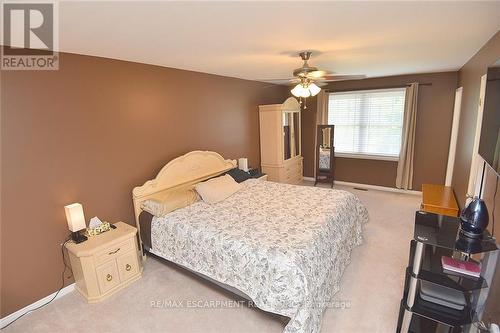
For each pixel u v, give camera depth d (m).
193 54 2.67
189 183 3.60
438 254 1.99
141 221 2.94
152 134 3.24
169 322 2.20
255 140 5.19
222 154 4.39
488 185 2.38
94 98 2.64
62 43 2.10
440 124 4.78
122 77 2.87
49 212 2.41
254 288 2.10
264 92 5.35
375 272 2.77
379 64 3.57
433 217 2.16
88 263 2.36
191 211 2.91
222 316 2.25
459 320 1.74
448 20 1.82
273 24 1.80
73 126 2.51
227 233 2.38
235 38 2.12
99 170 2.75
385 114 5.26
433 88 4.73
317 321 2.00
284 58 2.96
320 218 2.63
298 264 1.95
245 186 3.83
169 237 2.68
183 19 1.65
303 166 6.42
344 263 2.76
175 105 3.50
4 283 2.20
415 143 5.06
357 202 3.42
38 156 2.30
